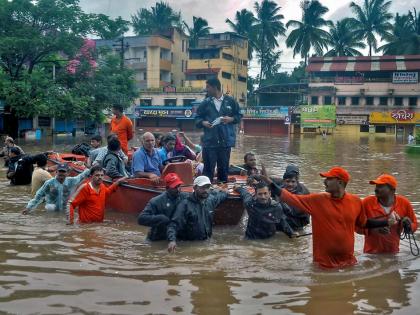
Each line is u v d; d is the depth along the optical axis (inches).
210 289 175.9
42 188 316.5
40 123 1483.8
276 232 269.3
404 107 2081.7
